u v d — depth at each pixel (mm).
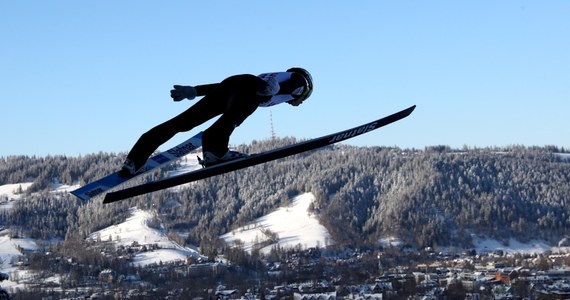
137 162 10352
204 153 10367
